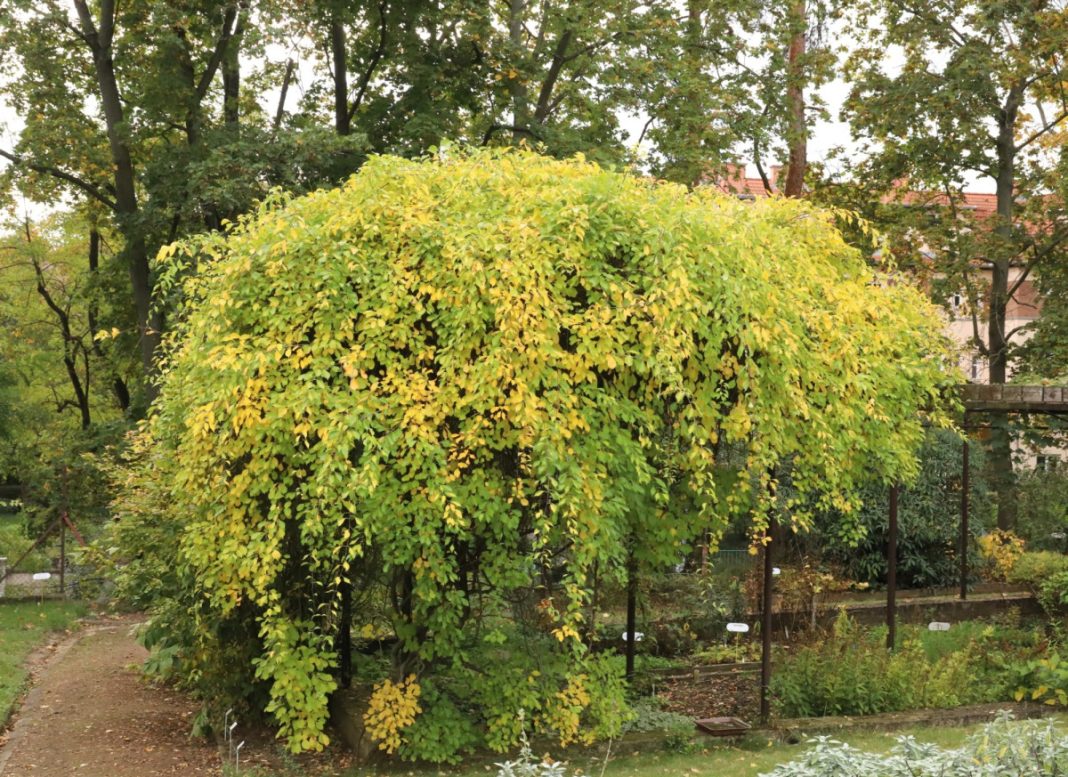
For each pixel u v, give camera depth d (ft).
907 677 25.93
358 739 22.45
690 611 33.76
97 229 75.61
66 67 61.11
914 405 26.03
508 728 21.86
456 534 21.01
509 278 20.03
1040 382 43.80
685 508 23.22
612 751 22.54
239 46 50.98
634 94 55.31
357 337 20.75
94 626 42.27
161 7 52.47
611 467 20.76
